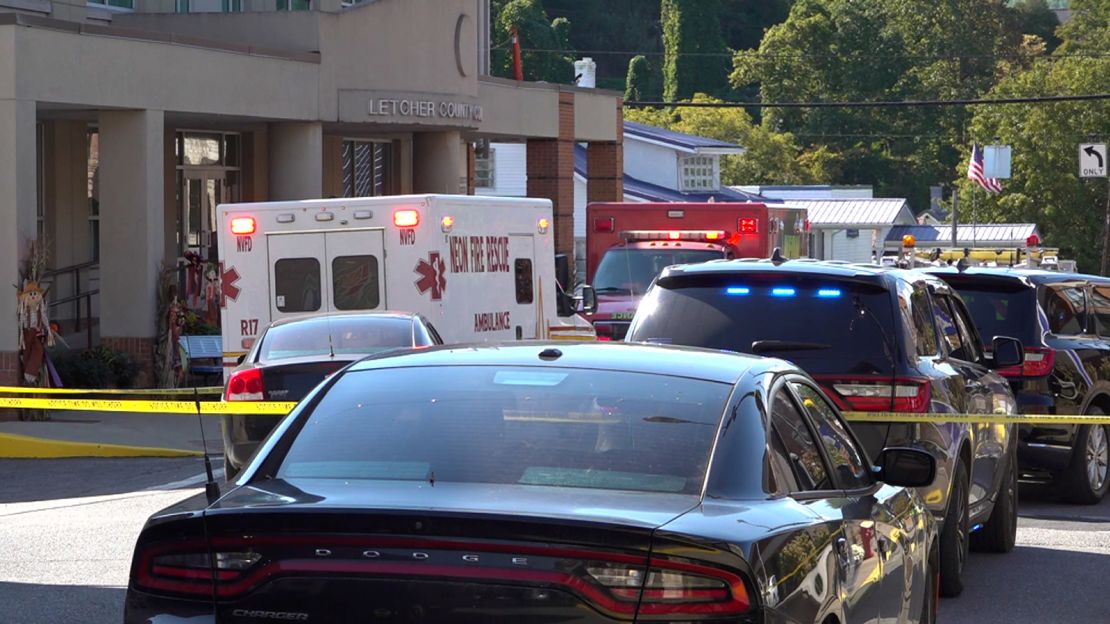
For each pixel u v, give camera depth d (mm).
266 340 20875
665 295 15273
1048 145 132125
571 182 52156
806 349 14352
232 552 6887
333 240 26172
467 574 6605
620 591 6543
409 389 8281
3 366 29172
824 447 9070
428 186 44188
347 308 26203
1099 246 132250
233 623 6863
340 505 6883
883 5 185500
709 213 37188
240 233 26422
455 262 26344
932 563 11422
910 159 171750
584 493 7188
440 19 41781
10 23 29172
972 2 183375
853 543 8414
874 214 102125
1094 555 17516
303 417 8211
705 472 7465
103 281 32938
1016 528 18688
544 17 171000
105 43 31484
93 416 29734
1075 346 21688
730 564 6617
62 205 37875
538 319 29438
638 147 92438
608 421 7809
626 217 37406
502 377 8320
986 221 134625
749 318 14781
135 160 32781
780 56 175375
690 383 8195
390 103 40156
